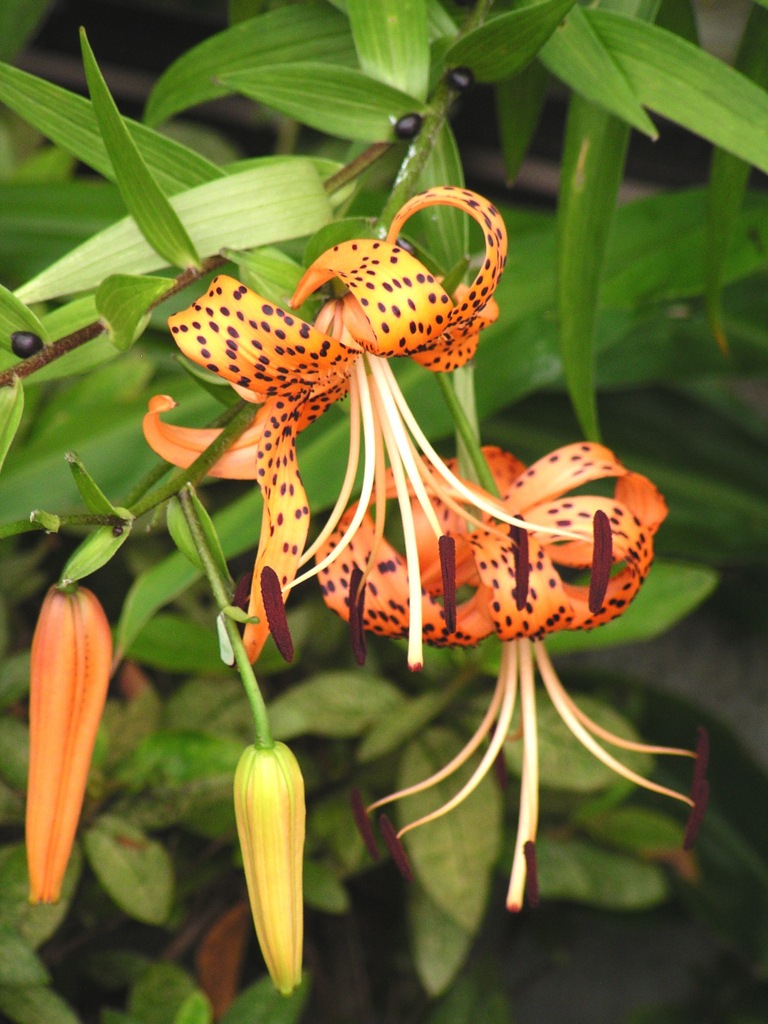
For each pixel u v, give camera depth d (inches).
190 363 38.4
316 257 37.8
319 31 41.3
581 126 41.4
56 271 37.9
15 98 38.4
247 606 37.1
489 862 43.8
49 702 36.9
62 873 37.0
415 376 44.5
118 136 36.8
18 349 37.5
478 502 38.3
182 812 43.1
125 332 37.6
